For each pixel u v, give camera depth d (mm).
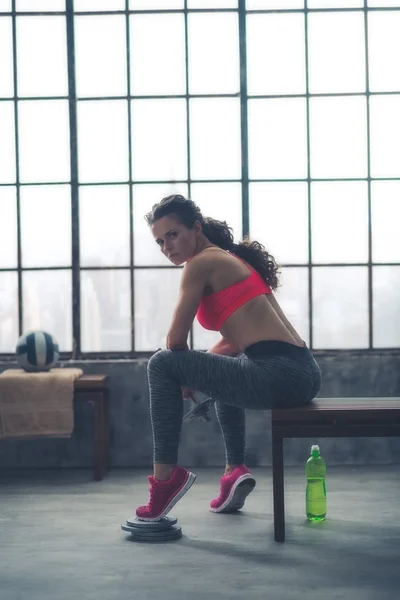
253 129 5562
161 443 3527
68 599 2713
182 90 5551
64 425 4848
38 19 5539
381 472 5039
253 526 3699
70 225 5555
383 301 5574
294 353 3504
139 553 3266
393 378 5367
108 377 5367
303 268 5566
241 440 3998
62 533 3611
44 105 5551
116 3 5535
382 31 5559
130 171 5555
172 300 5570
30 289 5562
